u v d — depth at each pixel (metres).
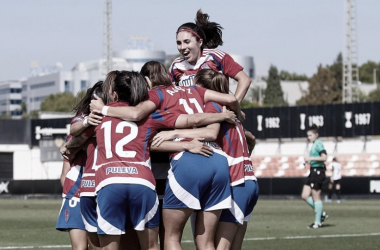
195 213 10.51
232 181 10.66
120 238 11.02
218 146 10.43
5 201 47.50
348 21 68.75
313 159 23.91
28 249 17.81
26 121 65.50
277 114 55.28
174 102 10.34
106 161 9.90
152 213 9.99
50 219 28.91
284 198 47.81
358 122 52.06
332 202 42.62
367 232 22.30
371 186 46.59
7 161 65.19
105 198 9.81
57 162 65.12
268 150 59.59
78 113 11.14
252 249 17.58
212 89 10.95
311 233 21.97
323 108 53.41
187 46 11.50
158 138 10.04
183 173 9.98
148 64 10.78
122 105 10.07
